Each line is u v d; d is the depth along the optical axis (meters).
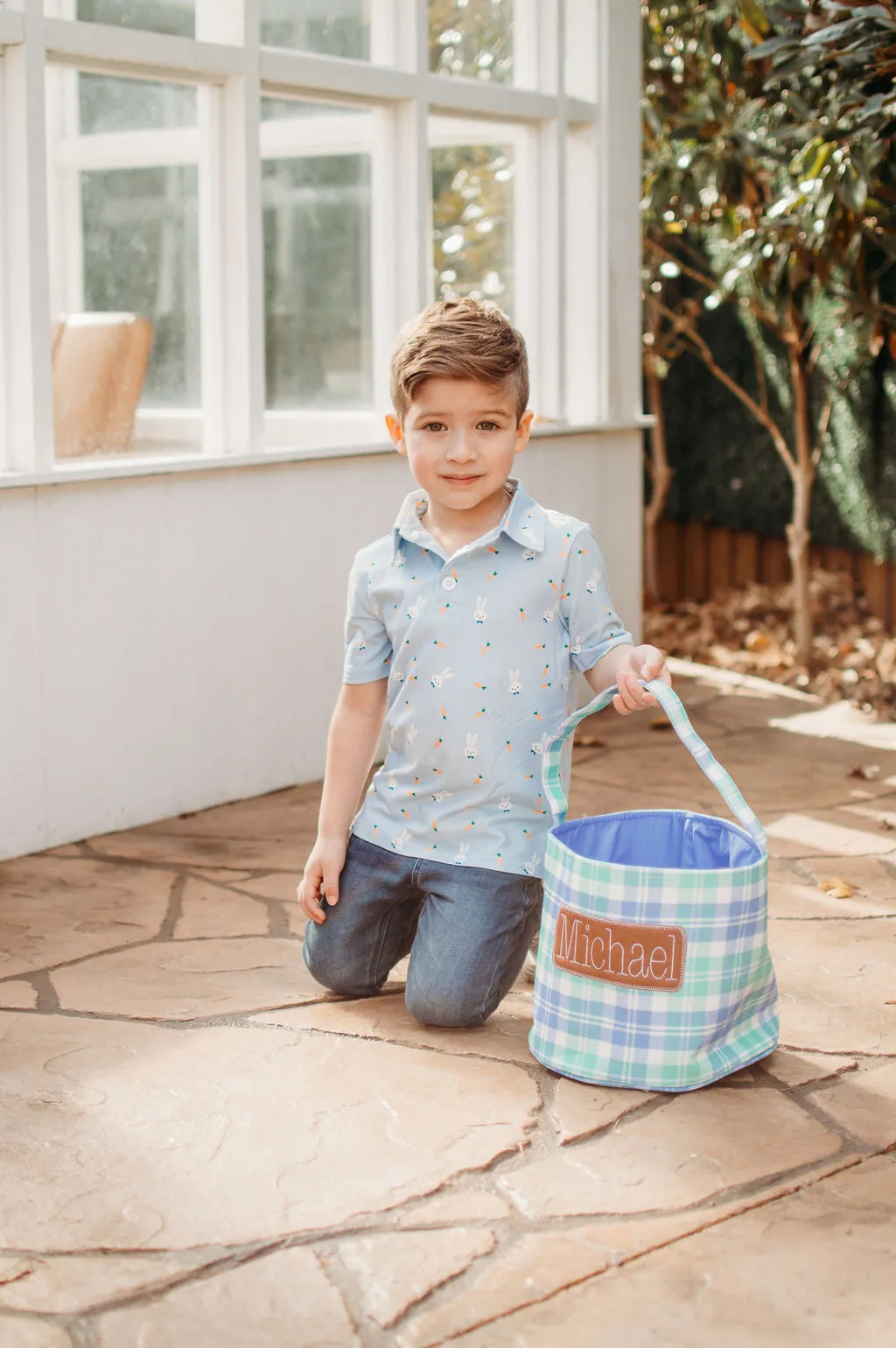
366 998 2.79
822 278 5.13
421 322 2.46
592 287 5.00
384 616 2.61
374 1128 2.28
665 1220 2.03
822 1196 2.09
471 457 2.42
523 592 2.54
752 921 2.36
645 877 2.32
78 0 3.51
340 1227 2.01
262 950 3.03
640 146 5.16
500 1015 2.70
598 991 2.39
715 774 2.39
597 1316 1.83
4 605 3.51
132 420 3.83
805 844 3.68
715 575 6.84
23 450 3.53
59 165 3.60
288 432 4.18
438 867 2.58
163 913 3.25
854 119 4.55
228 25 3.86
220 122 3.93
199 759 4.01
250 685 4.11
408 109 4.32
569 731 2.52
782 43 4.43
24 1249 1.96
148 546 3.80
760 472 6.51
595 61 4.87
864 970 2.91
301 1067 2.48
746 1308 1.84
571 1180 2.13
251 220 3.97
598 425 5.00
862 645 5.79
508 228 4.75
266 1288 1.88
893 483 5.89
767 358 6.33
